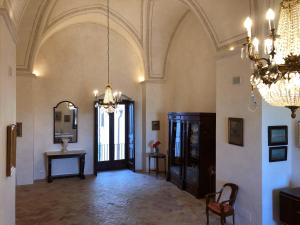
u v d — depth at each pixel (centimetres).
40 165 806
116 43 895
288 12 230
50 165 778
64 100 834
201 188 624
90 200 615
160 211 550
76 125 850
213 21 529
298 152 449
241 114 483
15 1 393
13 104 423
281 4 236
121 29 830
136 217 519
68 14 726
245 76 472
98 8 741
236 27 483
